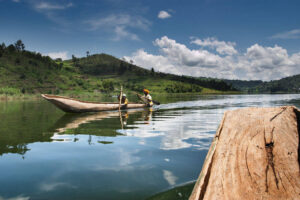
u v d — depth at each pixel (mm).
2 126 5812
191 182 2141
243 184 1417
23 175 2330
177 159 2887
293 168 1554
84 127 5625
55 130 5184
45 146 3586
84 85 121562
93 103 10242
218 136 2072
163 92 144875
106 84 123188
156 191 1938
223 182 1429
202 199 1270
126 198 1804
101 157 2979
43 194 1881
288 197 1312
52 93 96500
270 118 2279
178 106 14031
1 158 2936
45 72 128250
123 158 2928
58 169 2512
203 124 6137
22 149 3391
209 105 14852
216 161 1667
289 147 1785
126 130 5172
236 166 1600
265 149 1783
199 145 3654
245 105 14758
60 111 10859
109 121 6891
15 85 99000
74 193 1902
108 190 1959
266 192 1352
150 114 9109
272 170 1545
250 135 2010
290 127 2082
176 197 1809
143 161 2799
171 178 2242
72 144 3721
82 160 2838
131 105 12180
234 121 2332
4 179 2227
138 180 2191
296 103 16656
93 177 2266
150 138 4215
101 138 4227
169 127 5617
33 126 5824
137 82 187500
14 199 1793
